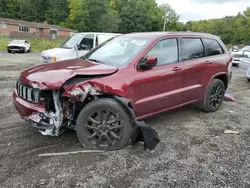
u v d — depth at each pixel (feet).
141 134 10.94
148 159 10.37
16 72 32.81
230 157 10.77
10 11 214.28
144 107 12.19
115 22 199.21
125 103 10.61
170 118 15.46
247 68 30.83
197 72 14.71
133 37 13.96
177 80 13.57
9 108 16.21
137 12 204.03
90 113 10.66
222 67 16.52
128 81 11.19
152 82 12.21
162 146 11.54
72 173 9.21
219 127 14.25
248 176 9.37
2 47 83.05
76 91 10.07
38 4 217.36
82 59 13.75
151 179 9.03
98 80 10.54
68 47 30.04
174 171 9.57
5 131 12.57
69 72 10.66
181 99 14.12
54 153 10.56
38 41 105.60
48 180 8.75
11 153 10.44
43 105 10.41
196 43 15.11
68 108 10.69
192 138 12.59
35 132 12.55
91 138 10.89
